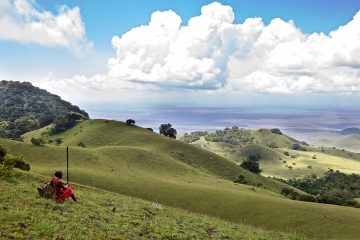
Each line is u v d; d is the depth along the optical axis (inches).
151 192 4249.5
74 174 4864.7
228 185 5871.1
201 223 973.2
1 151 2273.6
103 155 6530.5
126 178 4940.9
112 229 661.3
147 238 655.8
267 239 900.6
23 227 546.3
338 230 2573.8
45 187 850.1
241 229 1014.4
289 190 6929.1
